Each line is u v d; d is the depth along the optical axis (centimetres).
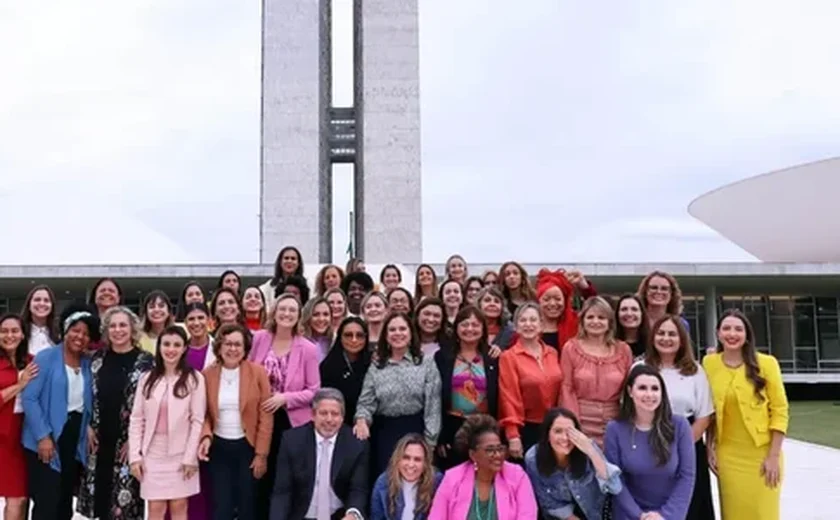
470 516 559
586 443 565
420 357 662
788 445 1579
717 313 3219
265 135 4009
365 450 631
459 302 780
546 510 581
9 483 672
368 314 727
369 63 4053
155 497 630
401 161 3991
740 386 611
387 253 3934
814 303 3328
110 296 838
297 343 691
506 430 630
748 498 605
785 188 3756
